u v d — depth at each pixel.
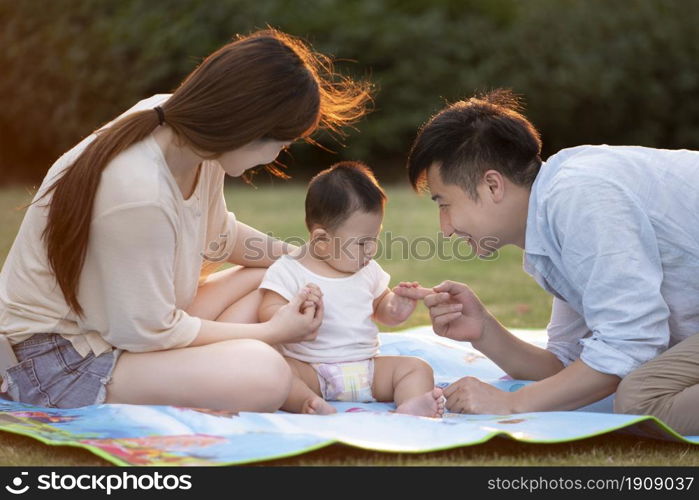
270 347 6.93
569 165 7.04
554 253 7.06
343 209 7.64
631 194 6.86
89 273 6.74
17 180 31.88
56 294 6.96
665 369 6.64
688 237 6.92
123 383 6.88
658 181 6.98
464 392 7.11
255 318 7.89
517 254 19.09
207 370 6.75
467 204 7.22
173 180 6.79
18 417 6.56
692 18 32.53
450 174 7.19
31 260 6.99
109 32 31.41
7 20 32.38
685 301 7.05
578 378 6.86
